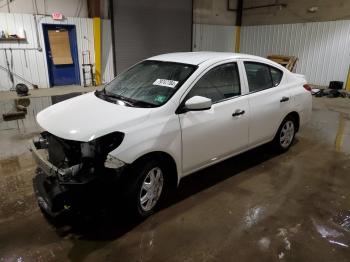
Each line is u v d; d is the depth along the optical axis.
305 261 2.17
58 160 2.36
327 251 2.27
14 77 9.46
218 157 3.08
